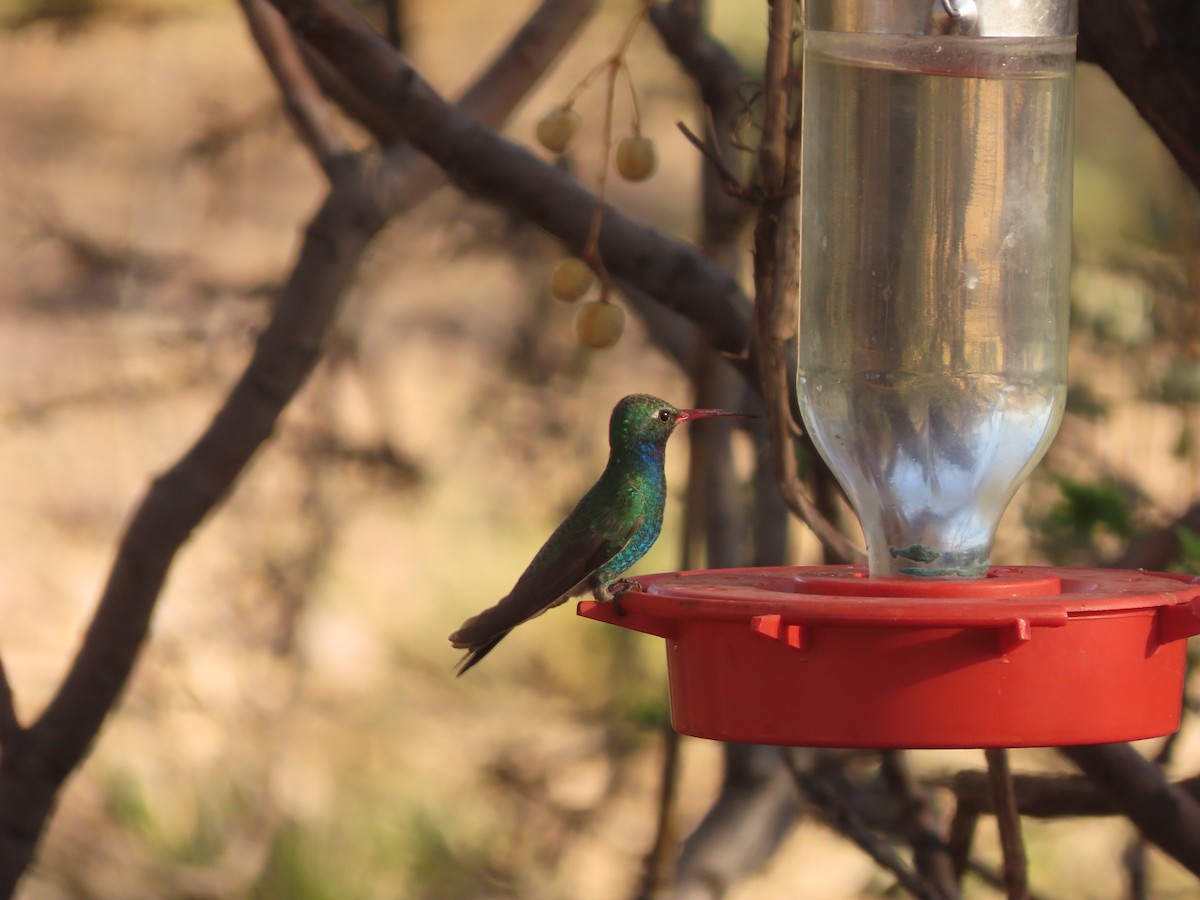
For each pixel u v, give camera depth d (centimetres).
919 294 606
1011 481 606
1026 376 605
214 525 1416
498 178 684
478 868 1266
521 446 1420
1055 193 609
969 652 502
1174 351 1038
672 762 920
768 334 571
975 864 850
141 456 1667
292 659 1416
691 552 943
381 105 675
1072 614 501
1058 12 599
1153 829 673
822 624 503
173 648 1351
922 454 600
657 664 1400
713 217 859
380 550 1686
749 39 1227
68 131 1633
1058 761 1166
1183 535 677
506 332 1534
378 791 1322
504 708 1434
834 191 615
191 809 1295
